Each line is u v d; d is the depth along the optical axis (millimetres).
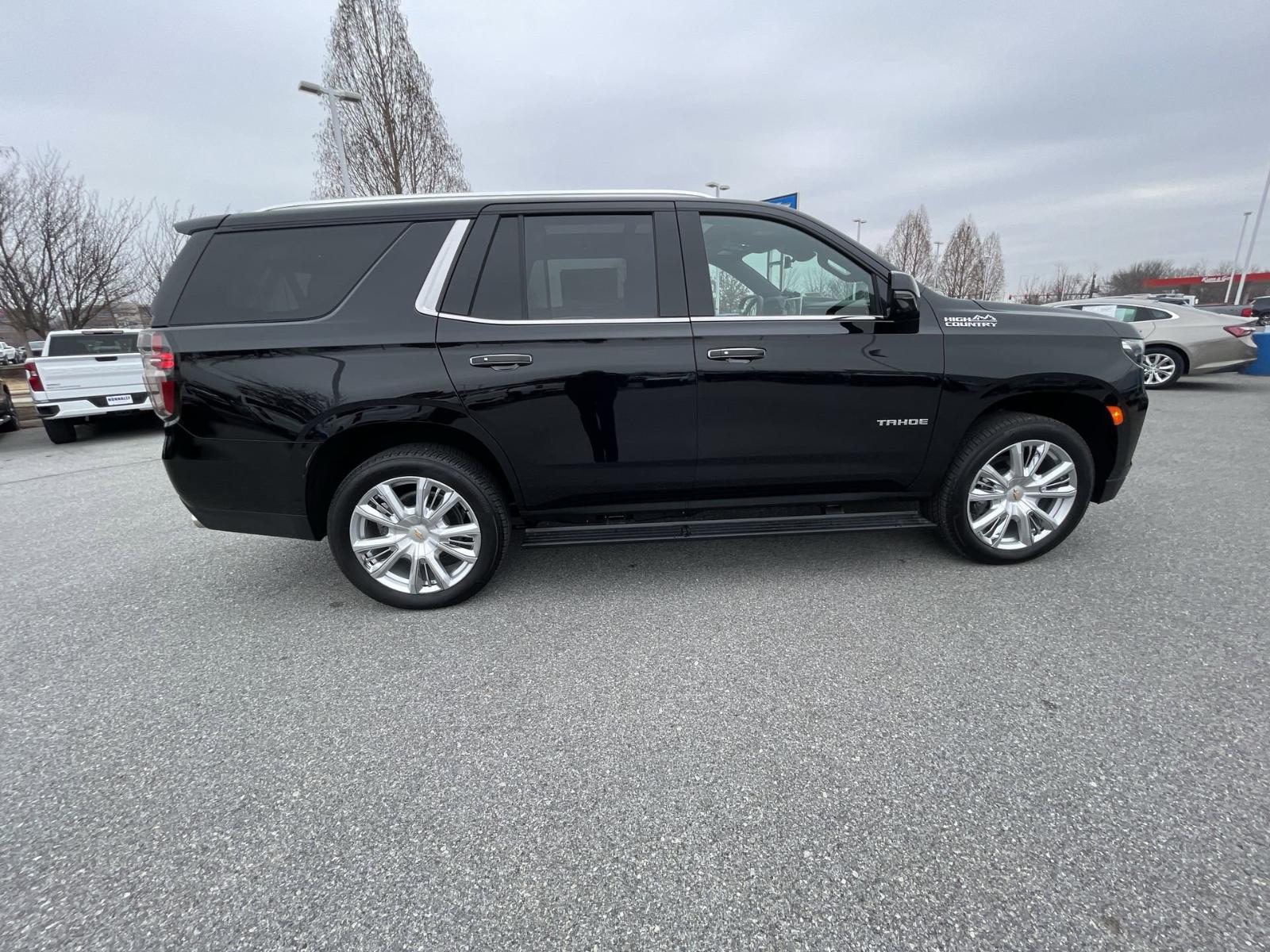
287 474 2832
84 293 18344
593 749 2080
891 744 2047
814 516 3270
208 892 1594
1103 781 1854
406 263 2816
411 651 2729
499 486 3098
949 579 3217
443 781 1957
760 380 2918
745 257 3082
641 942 1442
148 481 6266
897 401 3004
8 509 5312
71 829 1804
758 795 1855
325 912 1531
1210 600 2912
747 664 2539
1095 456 3355
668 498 3111
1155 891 1510
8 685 2561
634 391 2881
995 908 1488
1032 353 3041
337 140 13508
